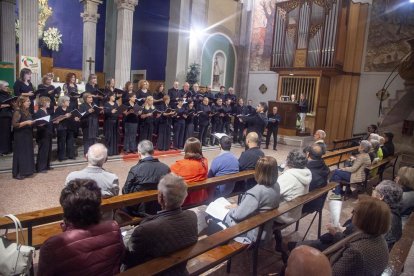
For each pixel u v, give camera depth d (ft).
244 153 15.23
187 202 12.03
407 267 10.65
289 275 4.07
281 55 43.96
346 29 39.73
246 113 34.86
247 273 10.34
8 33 32.22
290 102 39.75
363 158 18.66
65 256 5.47
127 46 35.78
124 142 25.44
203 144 31.86
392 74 38.14
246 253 11.62
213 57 46.39
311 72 41.34
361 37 40.16
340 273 6.54
